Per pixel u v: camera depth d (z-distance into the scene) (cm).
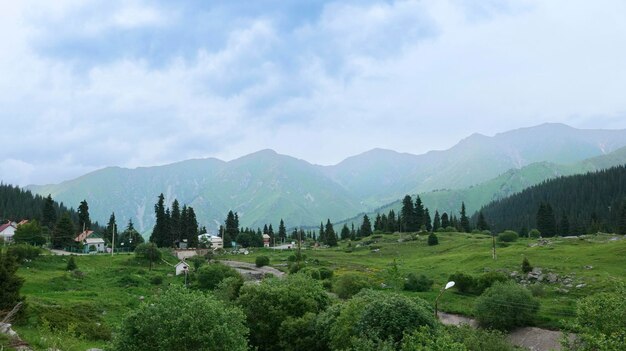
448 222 18825
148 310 3030
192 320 2900
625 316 2794
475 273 8475
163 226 15300
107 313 5578
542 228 16100
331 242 17162
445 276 8712
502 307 5853
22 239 12175
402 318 3559
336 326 3903
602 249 8719
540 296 6681
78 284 7462
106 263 10069
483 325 6019
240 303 4975
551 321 5678
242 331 3136
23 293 6231
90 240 14975
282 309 4809
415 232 17588
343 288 7231
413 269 9725
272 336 4712
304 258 12262
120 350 2969
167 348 2823
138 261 10531
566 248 9694
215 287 7288
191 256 13112
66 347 3188
